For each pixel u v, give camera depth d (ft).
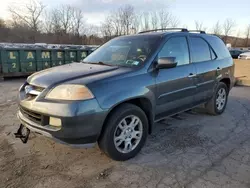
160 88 11.04
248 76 34.27
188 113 16.96
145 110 10.85
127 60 11.29
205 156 10.62
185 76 12.51
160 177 8.97
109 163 9.89
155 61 11.02
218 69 15.43
